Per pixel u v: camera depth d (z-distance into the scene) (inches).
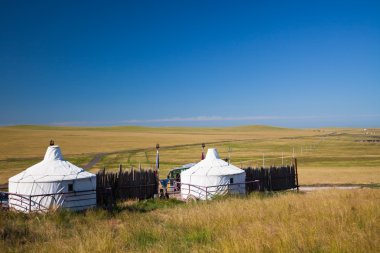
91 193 938.7
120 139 5521.7
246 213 539.8
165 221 580.7
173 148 4315.9
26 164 2753.4
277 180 1305.4
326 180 1814.7
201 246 363.9
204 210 626.5
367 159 3196.4
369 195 760.3
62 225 607.8
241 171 1170.6
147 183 1083.9
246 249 315.0
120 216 712.4
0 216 644.1
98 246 382.9
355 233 344.2
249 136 6742.1
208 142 5231.3
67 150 3978.8
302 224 412.2
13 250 416.8
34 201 834.2
